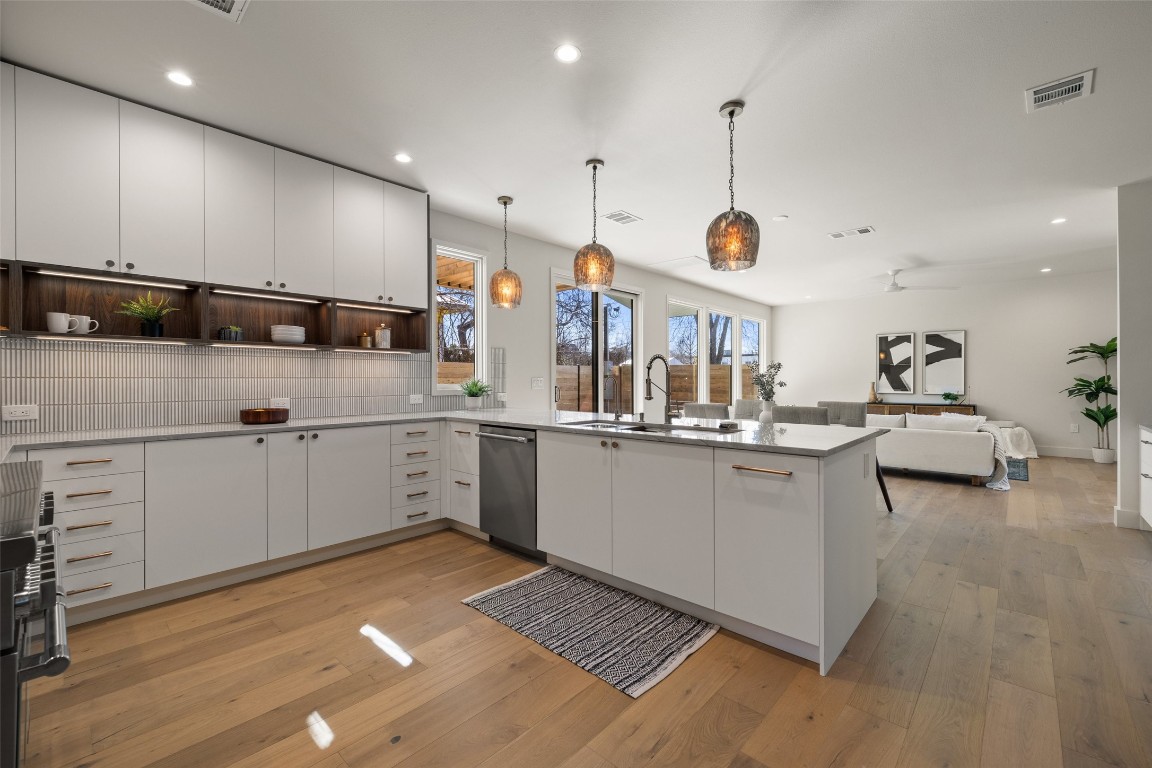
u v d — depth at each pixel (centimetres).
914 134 288
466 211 419
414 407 400
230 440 263
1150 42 208
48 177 234
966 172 341
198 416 297
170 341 270
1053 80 236
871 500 244
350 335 364
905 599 253
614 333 618
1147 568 291
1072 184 361
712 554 215
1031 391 734
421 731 158
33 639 107
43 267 235
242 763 145
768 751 150
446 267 437
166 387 287
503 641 212
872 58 221
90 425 263
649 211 418
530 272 494
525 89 247
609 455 254
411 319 391
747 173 344
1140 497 362
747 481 204
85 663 195
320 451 296
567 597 253
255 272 296
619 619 230
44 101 233
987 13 193
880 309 849
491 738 155
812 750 150
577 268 299
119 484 230
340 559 309
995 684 181
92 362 264
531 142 301
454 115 271
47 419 251
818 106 260
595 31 205
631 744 153
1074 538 347
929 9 191
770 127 281
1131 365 364
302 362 341
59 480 216
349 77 238
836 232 481
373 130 288
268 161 302
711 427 278
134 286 278
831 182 359
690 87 244
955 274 682
